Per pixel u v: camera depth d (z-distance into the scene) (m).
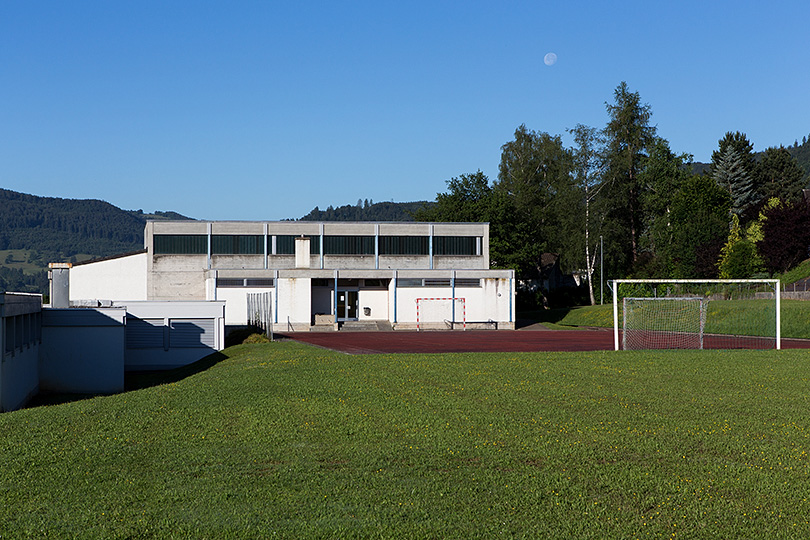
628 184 93.06
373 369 25.81
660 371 25.06
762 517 9.70
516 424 15.61
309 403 18.47
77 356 30.48
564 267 86.75
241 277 59.06
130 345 38.03
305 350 34.75
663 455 12.90
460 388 21.03
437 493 10.77
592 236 84.12
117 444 14.11
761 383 22.05
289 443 14.02
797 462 12.41
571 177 85.06
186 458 12.96
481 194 96.00
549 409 17.42
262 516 9.84
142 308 38.16
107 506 10.34
